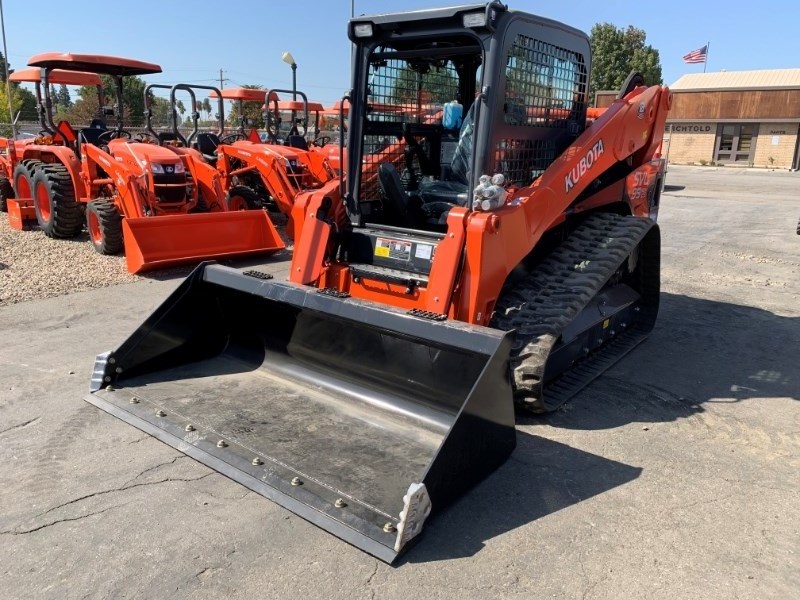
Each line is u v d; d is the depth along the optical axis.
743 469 3.39
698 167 31.34
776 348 5.30
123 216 8.07
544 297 3.93
